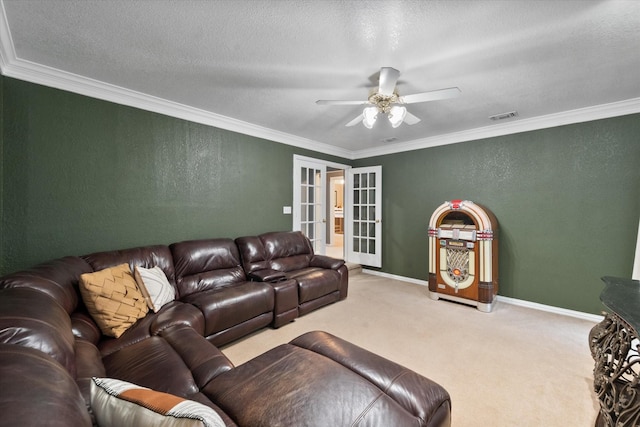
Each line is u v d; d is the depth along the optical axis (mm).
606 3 1466
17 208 2188
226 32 1774
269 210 4137
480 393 1870
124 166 2748
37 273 1605
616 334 1319
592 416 1662
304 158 4617
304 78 2393
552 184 3334
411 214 4660
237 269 3197
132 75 2373
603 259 3035
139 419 627
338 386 1186
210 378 1328
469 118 3379
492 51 1943
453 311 3344
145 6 1543
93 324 1785
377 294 4000
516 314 3256
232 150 3658
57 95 2346
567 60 2053
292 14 1599
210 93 2734
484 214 3371
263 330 2824
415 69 2197
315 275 3352
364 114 2432
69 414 531
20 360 655
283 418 1014
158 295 2279
